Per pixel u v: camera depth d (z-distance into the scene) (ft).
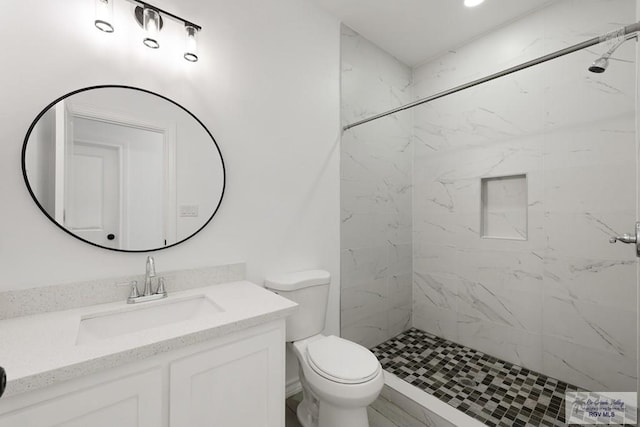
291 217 5.88
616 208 4.99
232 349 3.24
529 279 6.10
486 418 4.75
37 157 3.41
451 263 7.43
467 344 7.14
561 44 5.70
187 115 4.52
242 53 5.16
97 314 3.47
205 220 4.69
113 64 3.90
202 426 3.03
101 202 3.83
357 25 6.85
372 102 7.38
